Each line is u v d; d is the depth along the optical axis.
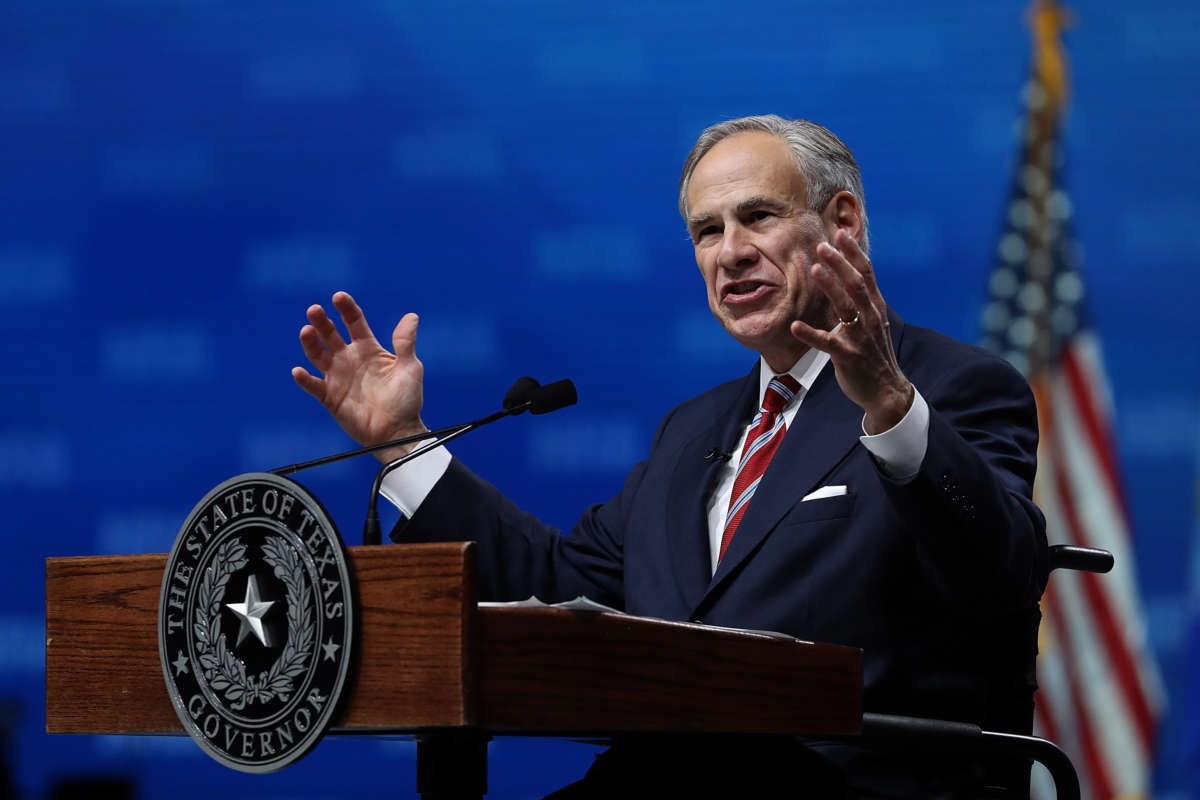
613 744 6.17
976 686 6.34
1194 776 13.44
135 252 16.58
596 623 4.42
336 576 4.38
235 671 4.57
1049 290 14.71
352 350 7.07
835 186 7.36
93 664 5.07
